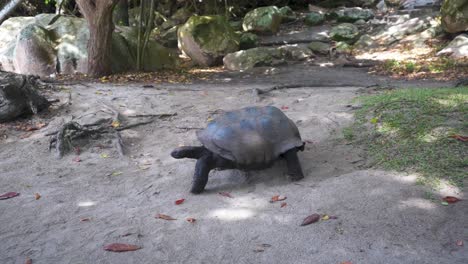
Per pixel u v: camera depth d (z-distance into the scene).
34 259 2.97
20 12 16.97
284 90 7.18
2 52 10.52
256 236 3.09
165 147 5.00
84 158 4.84
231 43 11.91
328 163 4.20
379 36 13.21
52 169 4.58
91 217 3.51
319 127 5.03
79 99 6.54
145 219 3.43
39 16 11.93
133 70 10.71
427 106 4.76
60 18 10.70
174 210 3.56
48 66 9.85
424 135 4.24
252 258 2.85
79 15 15.69
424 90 5.41
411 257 2.75
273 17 14.96
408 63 10.13
